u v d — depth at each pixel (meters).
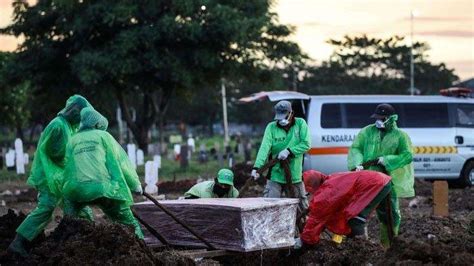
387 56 86.88
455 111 29.44
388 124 14.87
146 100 52.78
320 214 12.91
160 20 45.94
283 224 12.52
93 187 12.13
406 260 11.09
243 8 50.00
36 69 49.25
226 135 76.31
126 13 45.16
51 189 12.66
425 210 22.28
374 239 16.47
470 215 20.52
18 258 12.41
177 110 114.25
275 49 50.75
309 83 90.56
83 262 11.23
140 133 52.84
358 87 87.69
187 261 11.97
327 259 12.76
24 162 42.28
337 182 12.97
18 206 24.17
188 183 29.44
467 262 10.88
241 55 48.81
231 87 106.56
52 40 49.06
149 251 11.66
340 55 87.88
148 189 26.06
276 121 15.02
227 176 14.37
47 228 17.95
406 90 87.31
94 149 12.22
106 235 11.48
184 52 47.31
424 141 29.11
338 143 27.83
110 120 70.19
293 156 14.84
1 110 69.25
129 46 45.22
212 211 12.38
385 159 14.70
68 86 49.75
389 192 13.20
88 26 45.94
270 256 13.28
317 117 27.84
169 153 57.47
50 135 12.76
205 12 46.59
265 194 15.16
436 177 29.33
